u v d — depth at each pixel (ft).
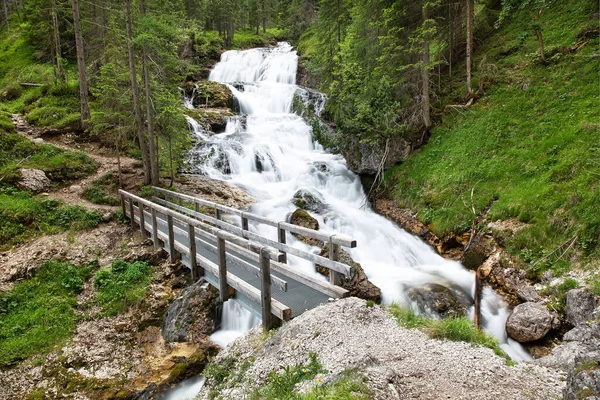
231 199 51.60
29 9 97.60
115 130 52.47
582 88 41.45
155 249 37.04
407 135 52.01
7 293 32.32
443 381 14.40
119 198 47.96
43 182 47.83
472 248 36.68
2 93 75.82
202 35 122.21
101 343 28.27
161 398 23.43
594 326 21.77
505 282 31.30
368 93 52.54
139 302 32.04
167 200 46.88
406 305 29.68
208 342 27.14
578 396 12.46
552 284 28.07
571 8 52.13
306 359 17.19
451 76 59.00
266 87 91.04
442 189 44.24
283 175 60.75
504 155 41.73
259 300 22.31
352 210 50.85
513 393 13.96
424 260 39.19
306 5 129.80
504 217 35.68
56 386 24.52
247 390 16.69
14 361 26.66
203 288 30.19
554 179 35.29
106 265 36.58
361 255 40.37
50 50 92.02
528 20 56.18
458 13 57.41
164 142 54.29
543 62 47.65
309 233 24.04
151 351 27.32
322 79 88.02
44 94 72.02
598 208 30.14
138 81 52.34
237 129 73.15
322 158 65.16
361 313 20.34
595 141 35.09
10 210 40.96
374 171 55.06
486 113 47.91
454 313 28.91
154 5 49.85
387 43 55.31
